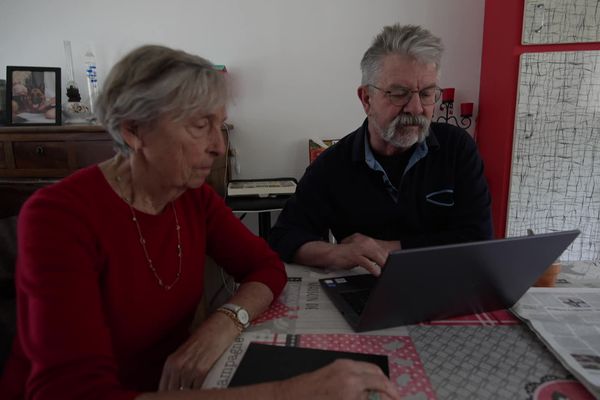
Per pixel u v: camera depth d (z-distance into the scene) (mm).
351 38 2676
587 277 952
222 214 972
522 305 777
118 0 2615
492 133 2547
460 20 2637
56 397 525
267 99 2766
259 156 2842
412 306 689
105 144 2113
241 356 654
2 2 2598
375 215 1264
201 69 649
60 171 2156
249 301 791
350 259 976
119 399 519
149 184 748
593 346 623
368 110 1246
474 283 688
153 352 814
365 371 515
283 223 1255
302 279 985
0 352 748
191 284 862
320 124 2793
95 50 2668
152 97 614
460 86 2729
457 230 1211
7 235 795
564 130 2332
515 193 2438
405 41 1087
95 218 688
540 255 694
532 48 2289
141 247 752
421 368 600
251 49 2697
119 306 726
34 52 2670
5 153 2150
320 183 1302
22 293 597
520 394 537
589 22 2227
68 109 2383
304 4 2633
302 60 2709
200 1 2627
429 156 1239
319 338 698
